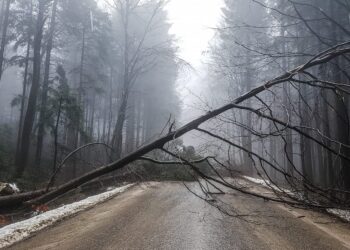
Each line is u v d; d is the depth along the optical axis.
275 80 6.82
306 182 5.83
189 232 7.61
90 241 6.80
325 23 13.79
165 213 9.77
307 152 19.94
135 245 6.55
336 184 6.32
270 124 7.00
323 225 8.84
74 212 9.84
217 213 9.81
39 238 7.02
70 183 8.85
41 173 18.92
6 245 6.51
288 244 6.89
